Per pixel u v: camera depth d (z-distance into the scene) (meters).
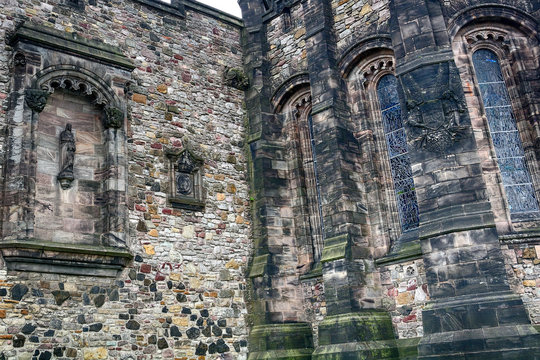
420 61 18.89
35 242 16.72
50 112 18.62
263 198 22.72
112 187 18.86
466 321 16.27
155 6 22.66
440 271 17.20
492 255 16.66
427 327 16.98
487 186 18.42
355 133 21.70
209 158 22.45
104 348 17.73
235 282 21.62
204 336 20.14
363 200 20.94
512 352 15.47
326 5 22.77
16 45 18.17
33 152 17.44
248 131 24.05
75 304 17.50
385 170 21.22
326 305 19.73
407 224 20.53
